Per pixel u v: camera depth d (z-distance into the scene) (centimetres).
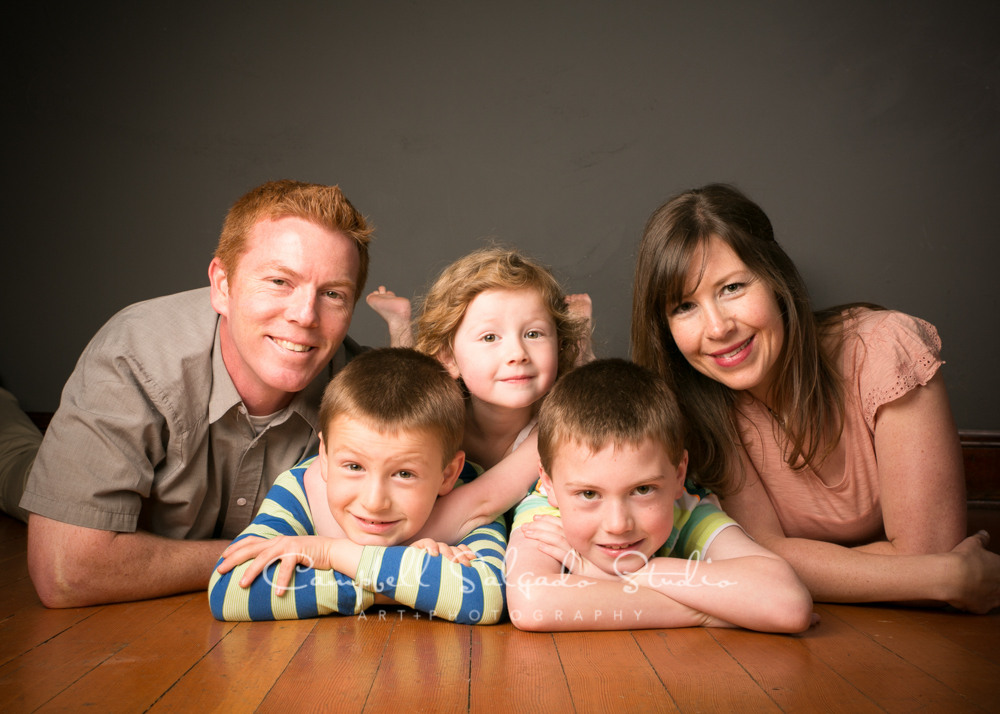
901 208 260
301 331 129
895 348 134
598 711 84
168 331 138
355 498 121
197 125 274
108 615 121
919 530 130
